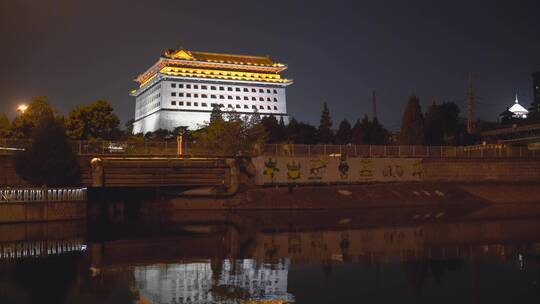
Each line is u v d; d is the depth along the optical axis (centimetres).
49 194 6297
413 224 6531
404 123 12556
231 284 3388
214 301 2998
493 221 6850
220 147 9719
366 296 3153
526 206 9175
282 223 6688
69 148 7006
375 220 6981
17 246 4759
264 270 3806
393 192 9438
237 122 10238
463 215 7625
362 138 13650
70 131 12525
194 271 3750
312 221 6900
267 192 8725
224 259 4212
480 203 9588
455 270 3850
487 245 4925
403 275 3675
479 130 18512
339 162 9444
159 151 9019
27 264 3941
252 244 4975
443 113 15412
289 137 14075
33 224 6059
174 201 8475
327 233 5750
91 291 3195
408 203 9206
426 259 4256
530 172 10725
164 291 3197
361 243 5059
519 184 10462
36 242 4988
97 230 5969
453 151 10681
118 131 13488
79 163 7488
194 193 8525
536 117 18462
